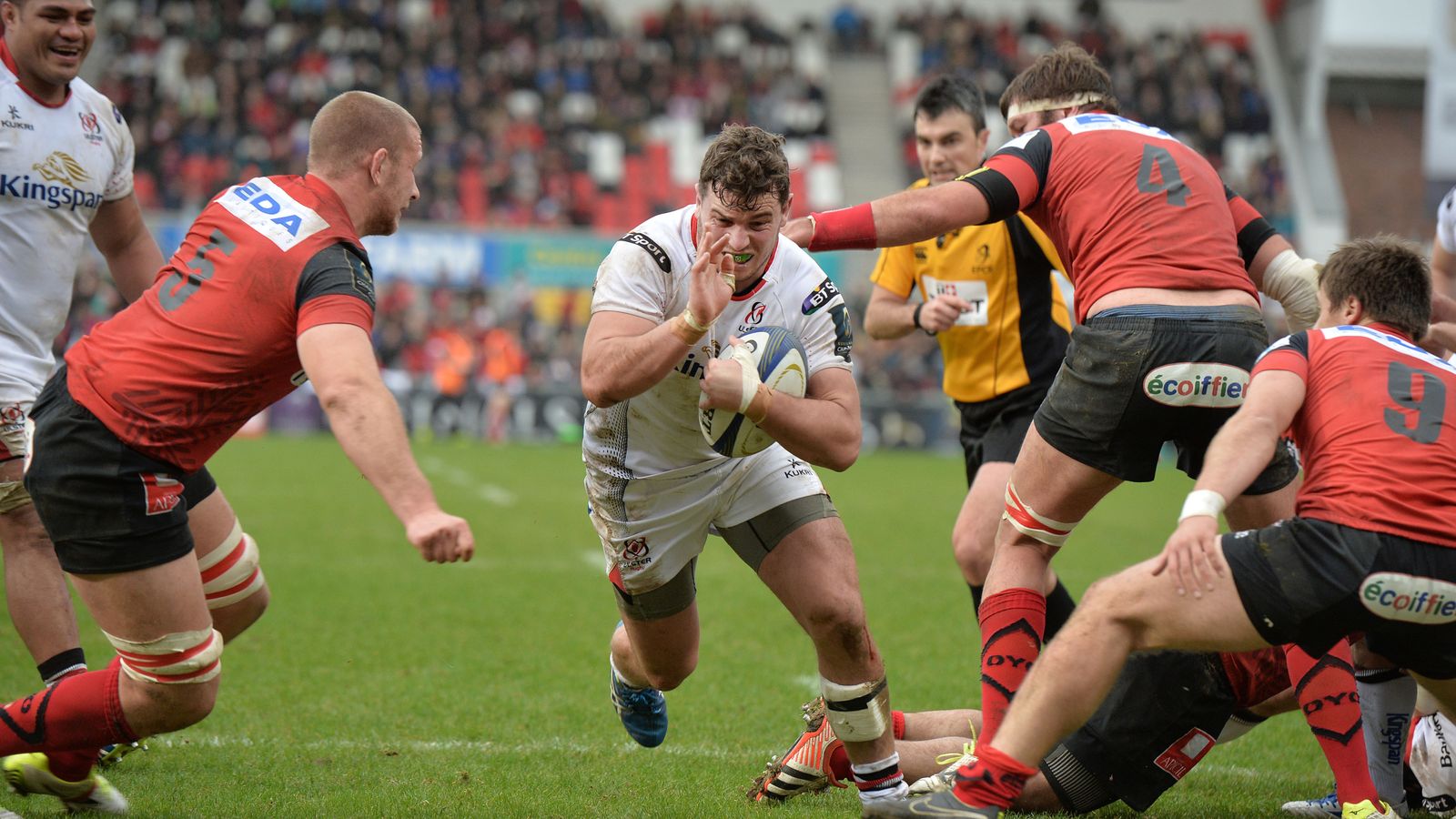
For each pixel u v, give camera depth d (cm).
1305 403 1309
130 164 1900
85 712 1366
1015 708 1254
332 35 11544
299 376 1378
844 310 1448
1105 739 1509
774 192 1298
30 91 1762
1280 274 1588
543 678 2280
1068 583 3400
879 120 12450
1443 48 10569
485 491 5316
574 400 8888
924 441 9044
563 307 9856
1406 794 1667
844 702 1435
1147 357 1417
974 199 1504
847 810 1542
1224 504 1217
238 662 2331
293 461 6488
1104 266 1486
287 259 1309
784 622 2870
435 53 11700
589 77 11962
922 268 2147
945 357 2148
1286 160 12219
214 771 1667
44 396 1366
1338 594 1210
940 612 2981
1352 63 12400
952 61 12531
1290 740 2012
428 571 3422
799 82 12112
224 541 1652
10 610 1697
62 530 1323
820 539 1449
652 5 13200
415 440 8669
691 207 1439
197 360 1309
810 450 1354
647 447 1487
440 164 10519
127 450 1312
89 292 8544
